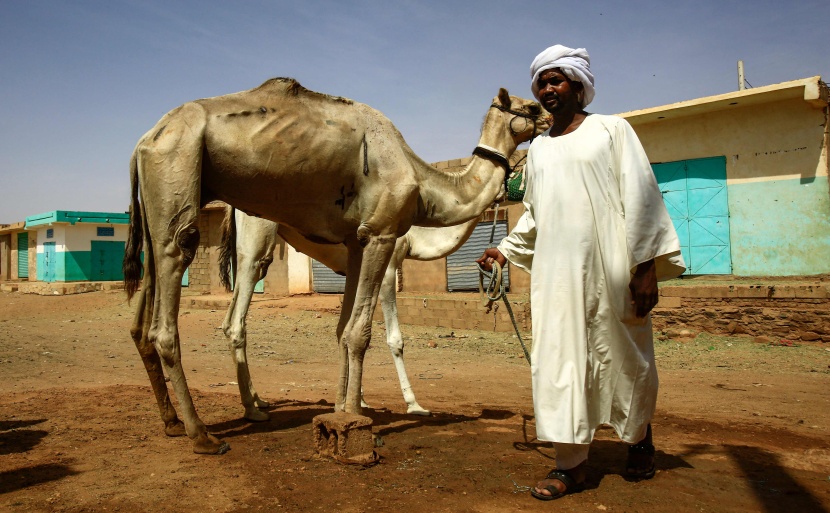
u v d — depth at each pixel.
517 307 14.81
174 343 4.44
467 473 4.08
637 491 3.75
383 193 4.88
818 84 13.88
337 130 4.73
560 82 3.88
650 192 3.65
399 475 4.03
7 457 4.33
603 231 3.67
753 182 15.53
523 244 4.12
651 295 3.60
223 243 6.49
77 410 5.97
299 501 3.55
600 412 3.75
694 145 16.27
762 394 7.86
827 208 14.65
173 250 4.37
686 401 7.34
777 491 3.78
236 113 4.45
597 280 3.67
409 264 20.34
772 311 12.23
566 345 3.57
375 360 11.62
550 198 3.72
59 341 14.09
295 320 17.83
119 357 11.66
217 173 4.48
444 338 14.46
